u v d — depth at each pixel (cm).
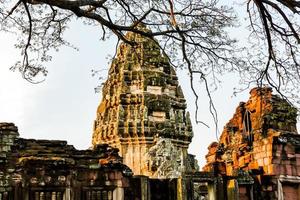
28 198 3247
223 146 4331
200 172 3844
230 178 3831
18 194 3231
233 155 4178
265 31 1600
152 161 6309
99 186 3497
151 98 6838
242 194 3800
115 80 7050
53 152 3438
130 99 6788
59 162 3338
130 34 6694
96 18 1588
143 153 6544
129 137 6612
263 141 3916
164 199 3806
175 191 3809
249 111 4166
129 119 6675
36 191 3294
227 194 3822
